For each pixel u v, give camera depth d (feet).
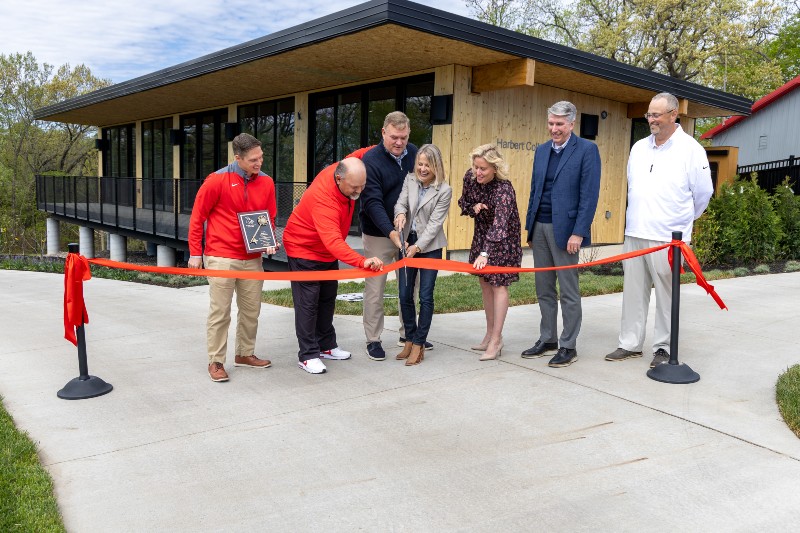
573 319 15.96
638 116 45.73
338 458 10.86
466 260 36.06
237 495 9.61
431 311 16.12
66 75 112.37
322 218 14.76
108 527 8.73
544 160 15.92
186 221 44.24
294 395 14.02
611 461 10.69
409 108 38.01
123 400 13.78
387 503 9.36
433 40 28.96
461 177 35.24
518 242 16.35
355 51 31.91
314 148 45.57
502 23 95.55
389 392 14.16
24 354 17.74
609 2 90.02
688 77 87.92
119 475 10.25
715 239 37.47
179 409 13.21
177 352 17.87
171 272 14.07
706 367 15.90
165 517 8.99
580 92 41.88
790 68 114.62
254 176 15.15
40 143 110.52
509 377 15.16
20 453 10.80
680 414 12.76
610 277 30.78
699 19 79.46
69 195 66.74
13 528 8.50
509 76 32.83
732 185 42.19
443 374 15.43
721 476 10.14
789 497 9.48
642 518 8.92
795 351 17.47
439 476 10.19
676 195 15.38
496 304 16.40
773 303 24.66
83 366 14.25
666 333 15.96
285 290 27.48
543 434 11.82
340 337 19.21
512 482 9.99
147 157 69.26
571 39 96.32
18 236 100.73
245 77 40.11
